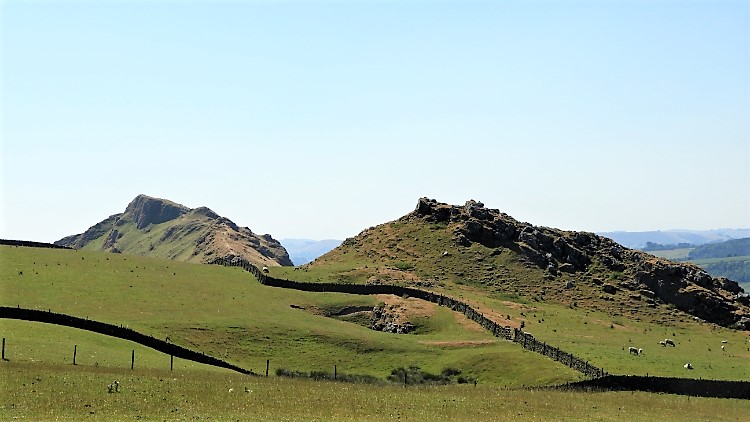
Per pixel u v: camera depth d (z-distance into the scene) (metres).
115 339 91.81
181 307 114.25
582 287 165.38
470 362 100.38
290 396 69.44
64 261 132.75
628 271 172.62
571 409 74.31
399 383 88.50
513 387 88.25
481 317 122.12
